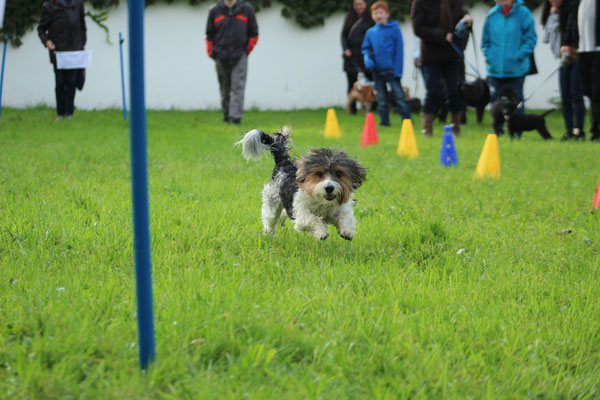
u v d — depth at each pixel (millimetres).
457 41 16562
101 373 3730
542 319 4875
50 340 4062
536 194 9719
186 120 20469
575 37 15258
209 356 4062
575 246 6934
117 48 24828
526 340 4508
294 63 26141
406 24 25594
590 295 5379
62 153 12469
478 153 14047
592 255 6695
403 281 5555
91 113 21781
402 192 9773
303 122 20828
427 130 17188
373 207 8742
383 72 19031
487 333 4609
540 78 25859
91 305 4684
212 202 8648
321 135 17156
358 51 22219
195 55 25484
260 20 25734
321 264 6074
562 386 3879
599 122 15797
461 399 3643
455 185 10266
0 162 11148
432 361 4016
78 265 5801
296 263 6117
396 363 4035
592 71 14820
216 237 6949
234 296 4902
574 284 5723
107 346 4086
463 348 4371
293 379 3740
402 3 25297
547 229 7789
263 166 11734
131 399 3498
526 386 3836
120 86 25047
